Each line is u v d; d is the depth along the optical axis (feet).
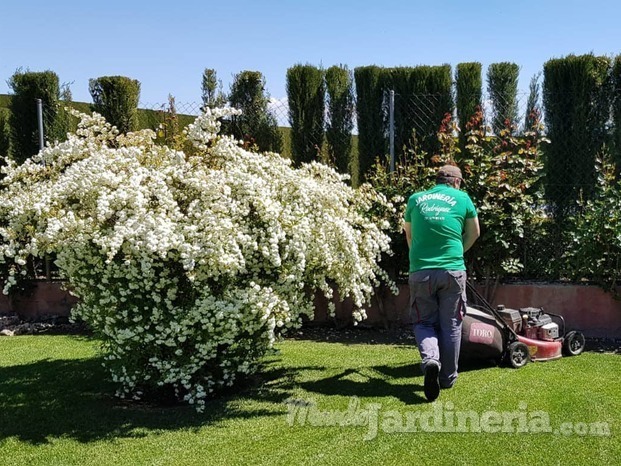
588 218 20.36
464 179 21.20
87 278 13.41
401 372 16.22
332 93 28.35
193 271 12.42
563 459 10.47
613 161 23.63
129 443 11.65
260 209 13.23
